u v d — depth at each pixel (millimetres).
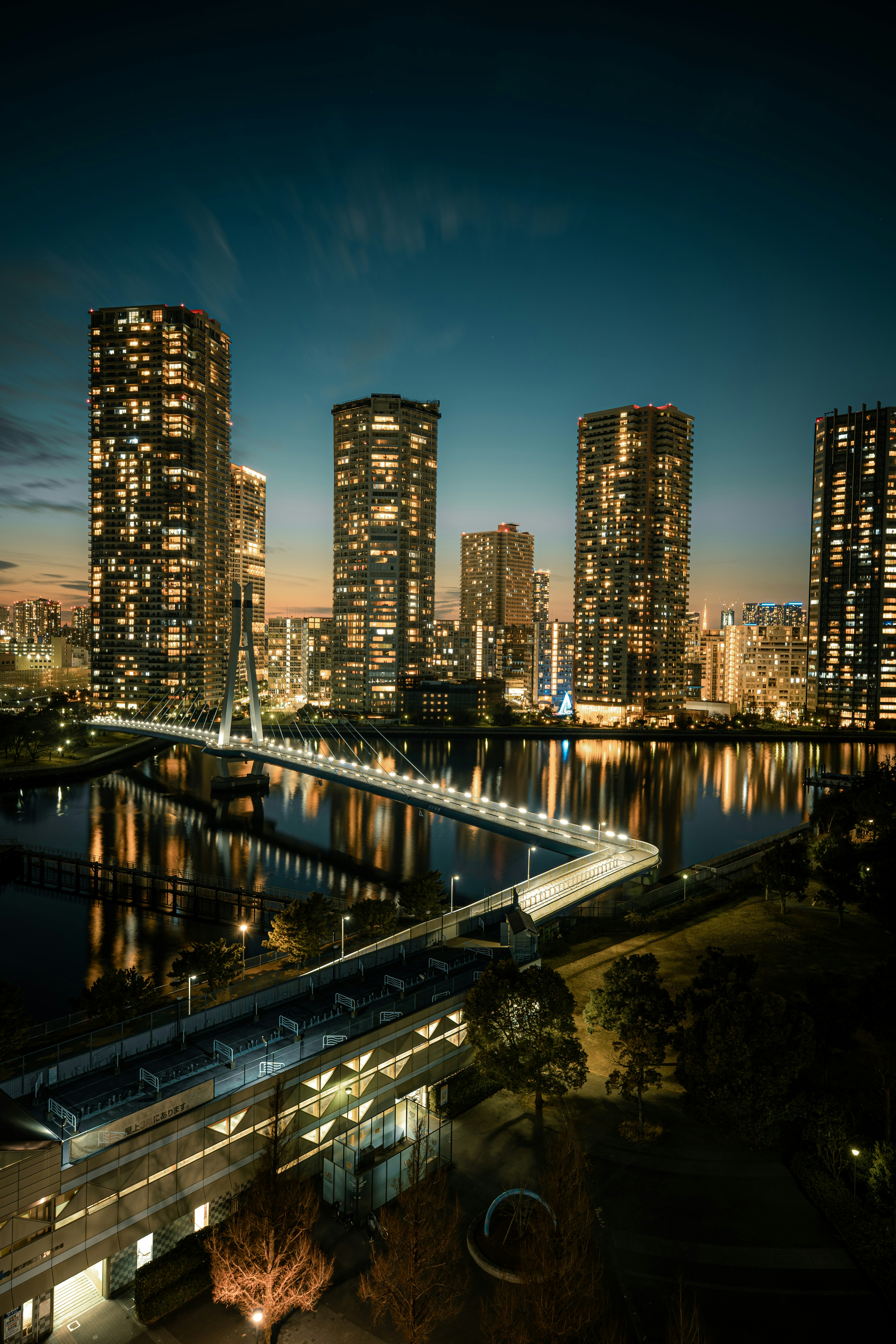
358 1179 37531
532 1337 28203
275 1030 44469
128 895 113562
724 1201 38750
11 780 198250
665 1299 32656
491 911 66625
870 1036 54062
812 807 188375
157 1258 35375
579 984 66750
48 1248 31297
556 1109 47031
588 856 103375
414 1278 29344
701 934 80688
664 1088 49500
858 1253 34750
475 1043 46469
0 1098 34656
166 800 189125
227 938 94938
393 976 52656
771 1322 31641
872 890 79938
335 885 118688
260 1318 30875
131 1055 41094
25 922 101625
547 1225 30688
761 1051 41500
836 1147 39906
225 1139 37281
